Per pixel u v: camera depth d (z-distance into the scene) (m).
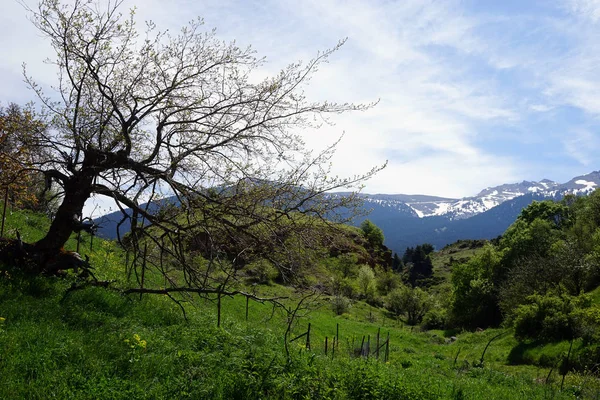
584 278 43.34
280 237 9.43
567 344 28.22
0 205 17.22
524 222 80.81
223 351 9.27
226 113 10.67
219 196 10.10
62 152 10.66
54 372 6.47
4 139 11.06
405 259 188.25
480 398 12.00
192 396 6.95
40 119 10.37
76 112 10.13
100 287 11.12
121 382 6.75
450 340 42.03
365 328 37.06
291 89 10.24
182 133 11.09
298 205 9.41
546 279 44.09
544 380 20.09
